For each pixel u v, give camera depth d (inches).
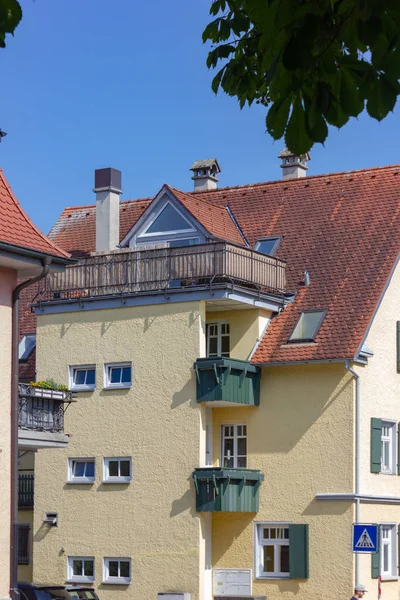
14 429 740.0
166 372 1179.3
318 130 225.9
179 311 1178.0
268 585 1139.9
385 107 219.6
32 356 1334.9
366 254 1226.0
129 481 1186.6
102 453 1208.8
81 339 1243.8
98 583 1186.6
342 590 1099.9
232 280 1159.0
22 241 742.5
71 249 1433.3
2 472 727.7
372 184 1328.7
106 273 1231.5
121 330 1216.2
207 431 1198.9
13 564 724.7
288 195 1378.0
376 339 1171.3
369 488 1133.7
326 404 1139.3
